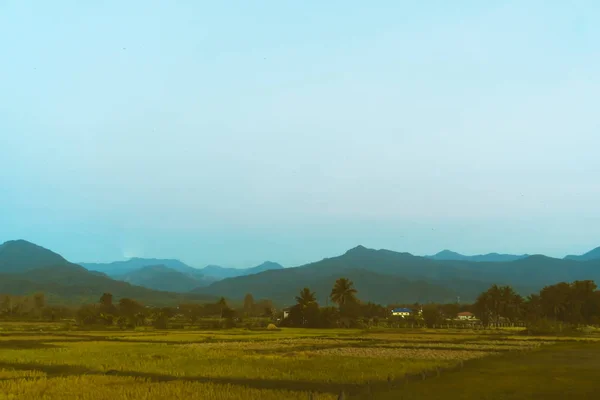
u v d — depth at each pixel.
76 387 33.66
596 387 35.44
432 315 175.00
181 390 32.78
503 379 39.44
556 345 78.31
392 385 36.75
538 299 190.25
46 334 97.56
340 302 167.88
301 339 90.94
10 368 44.31
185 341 81.62
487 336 107.38
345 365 47.84
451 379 39.62
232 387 34.25
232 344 75.62
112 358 52.16
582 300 167.75
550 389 34.59
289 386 36.25
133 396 30.97
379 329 149.38
